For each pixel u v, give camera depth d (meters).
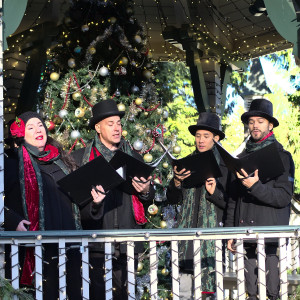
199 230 4.15
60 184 4.30
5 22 5.01
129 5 6.97
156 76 7.54
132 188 5.03
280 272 4.34
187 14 8.16
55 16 8.11
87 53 6.49
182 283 5.59
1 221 4.20
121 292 5.02
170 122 18.39
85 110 6.31
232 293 6.03
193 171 5.26
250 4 7.60
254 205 5.02
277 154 4.66
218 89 8.93
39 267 3.93
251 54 9.08
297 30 6.15
